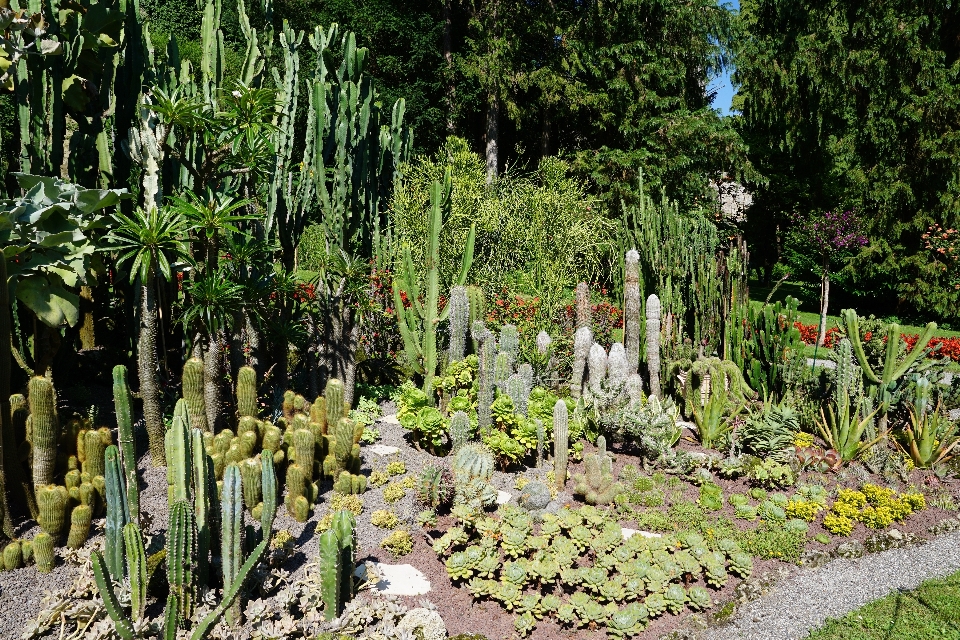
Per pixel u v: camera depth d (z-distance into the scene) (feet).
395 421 24.21
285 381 22.76
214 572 13.41
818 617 15.25
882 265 64.75
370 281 24.91
